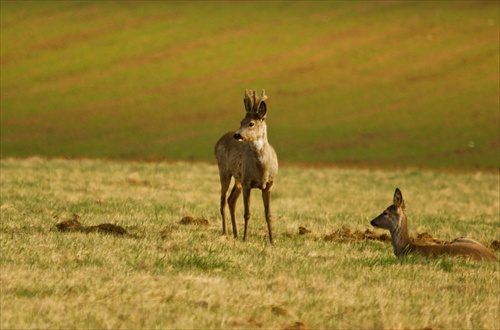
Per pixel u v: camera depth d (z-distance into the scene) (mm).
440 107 151750
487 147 131125
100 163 91000
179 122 145000
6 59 171000
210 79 164875
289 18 190750
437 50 174000
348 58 172875
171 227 38969
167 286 24578
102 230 35969
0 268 25797
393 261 31203
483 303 24656
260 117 35656
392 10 192500
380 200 65188
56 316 20953
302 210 52406
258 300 23688
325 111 151250
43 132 138375
